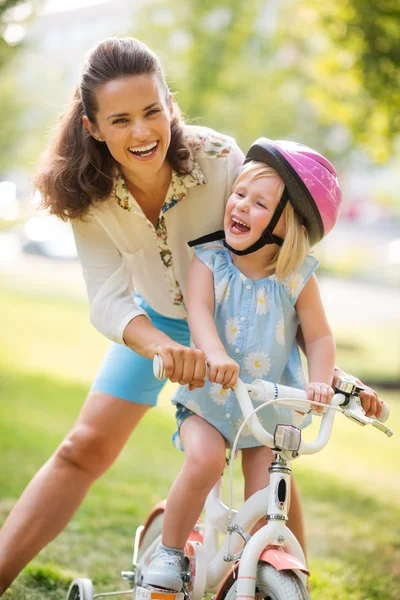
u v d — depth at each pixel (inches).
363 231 1185.4
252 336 102.0
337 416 367.9
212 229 113.7
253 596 85.7
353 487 241.1
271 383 93.0
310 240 102.2
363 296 758.5
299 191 98.7
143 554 115.5
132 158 100.6
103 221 111.3
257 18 618.8
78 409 324.5
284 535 88.8
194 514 100.0
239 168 111.1
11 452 241.8
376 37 315.6
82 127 105.6
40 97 826.2
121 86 98.1
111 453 122.0
